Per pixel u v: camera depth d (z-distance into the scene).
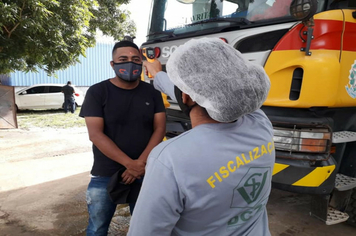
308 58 2.04
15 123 8.33
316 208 2.30
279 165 2.15
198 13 3.03
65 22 7.61
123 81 1.90
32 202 3.38
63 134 7.54
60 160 5.08
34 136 7.21
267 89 0.95
